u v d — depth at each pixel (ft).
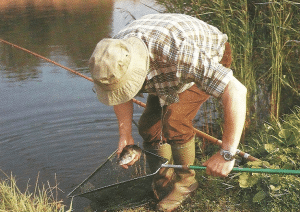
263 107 13.82
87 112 17.66
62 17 41.83
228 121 7.73
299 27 13.00
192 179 11.06
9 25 37.96
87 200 11.40
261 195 10.02
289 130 11.64
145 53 7.86
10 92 20.06
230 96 7.56
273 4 12.28
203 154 13.12
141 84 8.00
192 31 8.25
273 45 12.64
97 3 54.08
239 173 11.10
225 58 10.00
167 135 10.34
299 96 13.60
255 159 10.66
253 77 12.91
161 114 10.21
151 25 8.32
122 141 10.14
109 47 7.71
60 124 16.72
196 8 13.44
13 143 15.26
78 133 15.96
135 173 10.29
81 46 28.35
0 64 25.12
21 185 12.46
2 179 12.84
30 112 17.67
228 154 8.00
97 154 14.34
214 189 11.18
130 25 8.82
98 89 8.50
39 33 33.68
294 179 10.23
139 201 10.75
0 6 53.26
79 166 13.58
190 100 9.90
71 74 22.44
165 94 9.03
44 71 23.22
